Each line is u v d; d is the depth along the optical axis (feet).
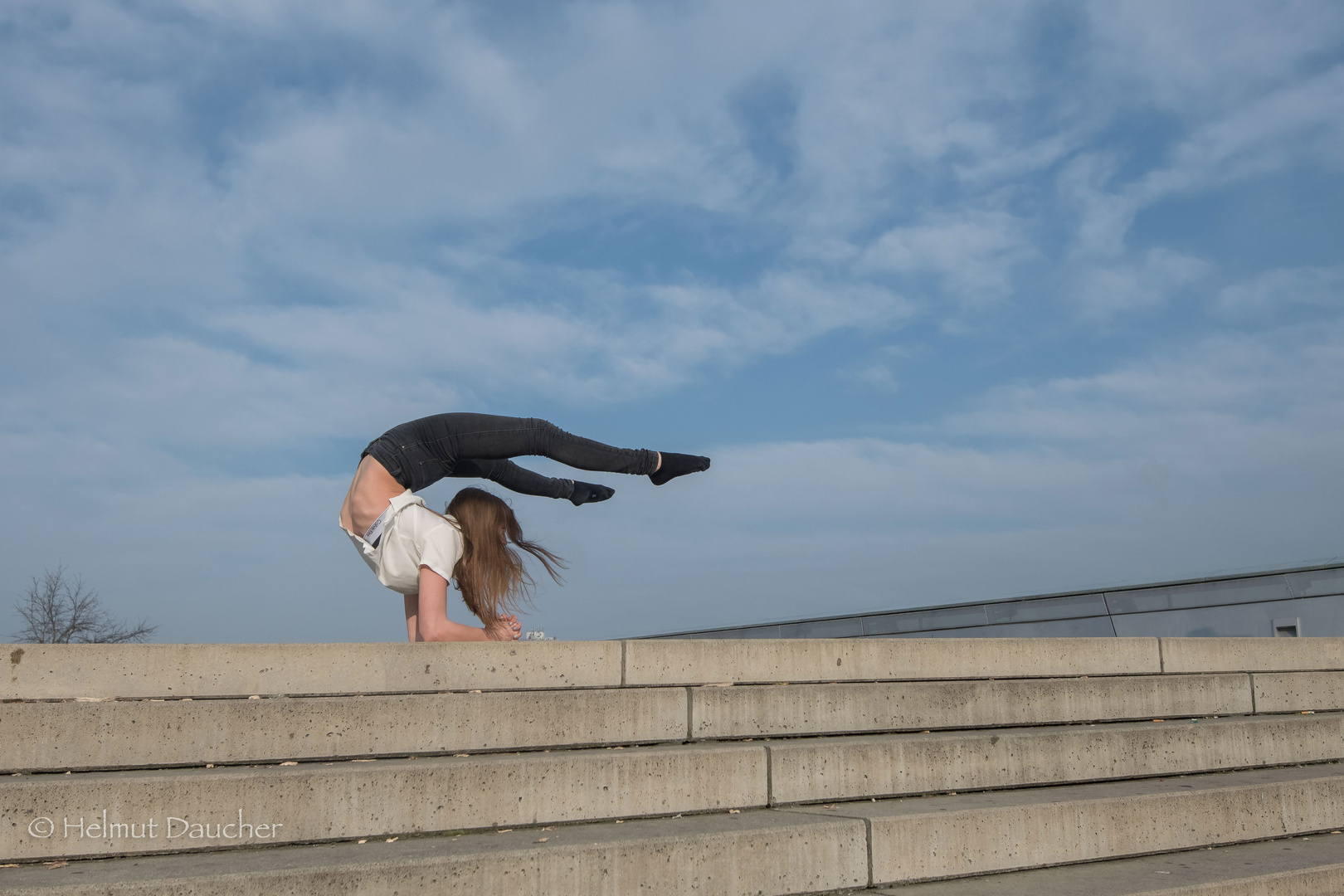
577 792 12.08
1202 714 18.33
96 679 11.66
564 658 13.66
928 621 42.37
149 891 9.04
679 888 11.09
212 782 10.58
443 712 12.50
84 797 10.18
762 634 51.96
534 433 15.72
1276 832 15.48
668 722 13.75
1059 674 17.49
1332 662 20.49
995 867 12.98
